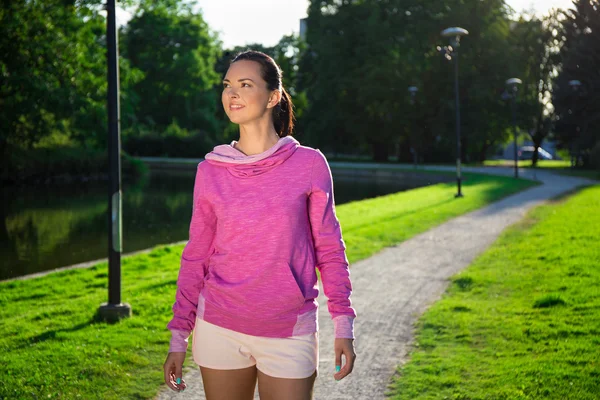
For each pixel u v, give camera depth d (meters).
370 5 50.22
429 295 7.30
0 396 4.11
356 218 15.47
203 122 59.22
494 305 6.62
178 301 2.24
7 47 19.22
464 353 5.07
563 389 4.19
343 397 4.25
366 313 6.51
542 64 52.28
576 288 7.01
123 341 5.34
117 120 6.16
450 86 47.97
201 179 2.20
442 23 47.72
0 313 6.89
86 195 28.20
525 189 24.27
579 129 42.31
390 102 48.53
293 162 2.15
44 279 9.02
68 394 4.19
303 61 56.94
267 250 2.10
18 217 19.75
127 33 50.22
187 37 51.53
